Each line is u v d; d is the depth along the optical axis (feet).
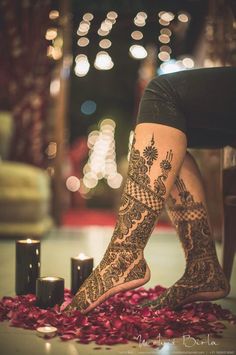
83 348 3.28
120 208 3.92
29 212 10.75
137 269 3.82
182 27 17.16
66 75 16.01
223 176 5.27
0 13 13.12
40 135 14.02
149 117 3.87
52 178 14.26
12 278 6.08
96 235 12.38
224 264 5.30
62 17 13.89
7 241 10.41
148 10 16.63
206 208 4.58
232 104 3.82
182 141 3.86
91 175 26.50
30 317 3.78
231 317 4.12
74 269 4.61
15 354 3.15
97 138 27.07
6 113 13.21
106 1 16.51
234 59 8.14
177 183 4.52
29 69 13.53
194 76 3.87
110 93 27.55
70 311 3.80
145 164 3.84
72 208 25.99
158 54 19.25
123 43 19.89
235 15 5.05
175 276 6.48
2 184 10.66
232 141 4.48
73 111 28.17
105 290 3.78
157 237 12.27
